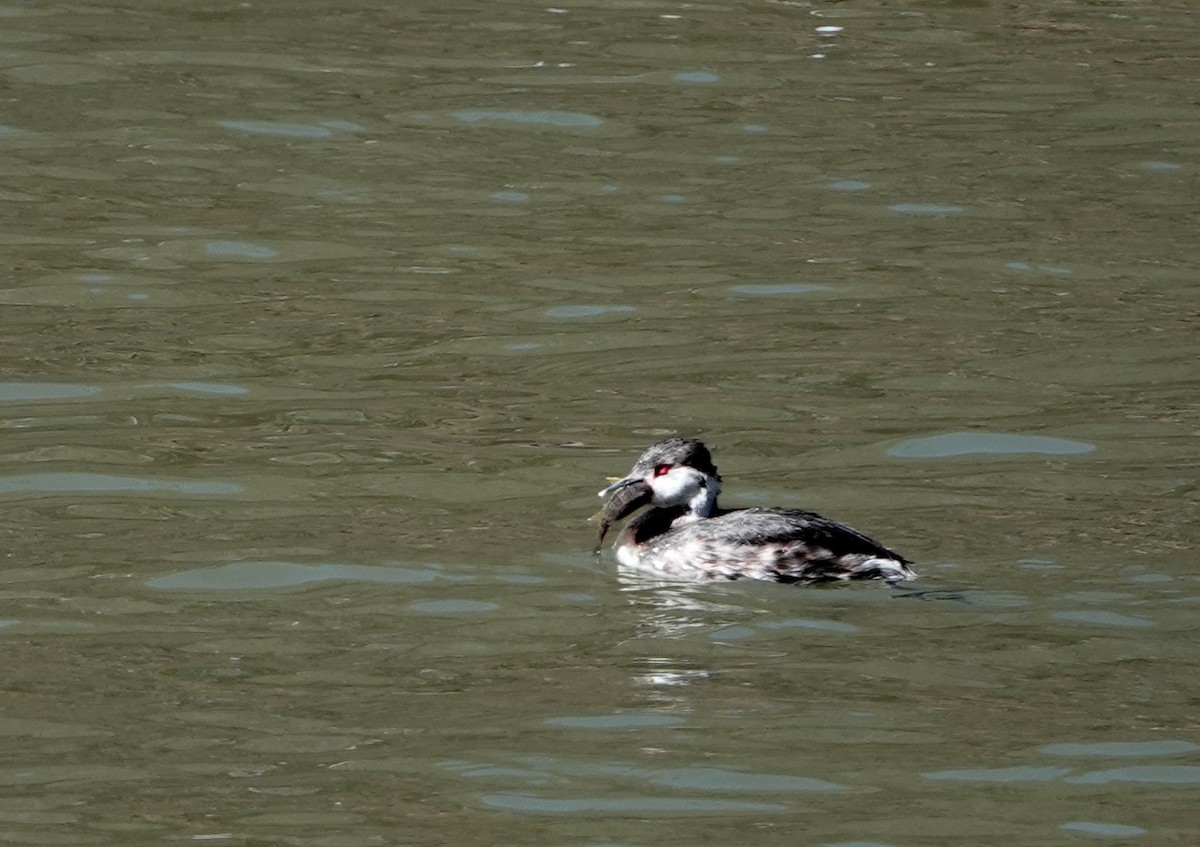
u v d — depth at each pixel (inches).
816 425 685.9
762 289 833.5
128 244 871.7
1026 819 416.8
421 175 976.9
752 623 521.0
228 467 639.1
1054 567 555.2
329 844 406.6
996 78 1151.6
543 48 1190.9
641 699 474.6
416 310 804.0
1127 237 906.1
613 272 851.4
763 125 1060.5
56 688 482.3
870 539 559.5
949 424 685.9
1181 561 559.2
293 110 1066.1
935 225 919.7
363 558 566.6
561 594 543.2
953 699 473.1
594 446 664.4
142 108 1061.1
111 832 411.8
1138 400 711.7
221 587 545.3
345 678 488.7
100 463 640.4
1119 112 1091.3
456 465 645.9
